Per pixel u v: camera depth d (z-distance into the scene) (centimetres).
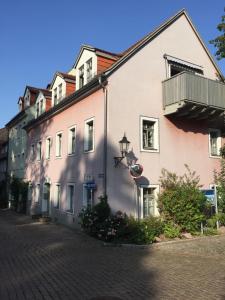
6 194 3684
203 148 1831
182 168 1722
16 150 3450
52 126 2208
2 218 2405
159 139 1650
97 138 1563
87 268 942
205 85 1645
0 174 4362
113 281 814
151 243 1320
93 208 1445
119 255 1121
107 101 1512
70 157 1883
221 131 1955
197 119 1797
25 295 709
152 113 1639
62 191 1981
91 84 1572
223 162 1856
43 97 2581
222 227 1677
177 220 1489
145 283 798
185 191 1530
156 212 1590
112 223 1356
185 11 1831
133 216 1443
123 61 1567
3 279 832
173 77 1625
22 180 2959
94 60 1748
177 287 766
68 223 1862
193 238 1436
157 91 1672
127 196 1514
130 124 1562
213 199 1689
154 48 1689
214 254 1149
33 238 1450
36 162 2544
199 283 798
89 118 1658
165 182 1608
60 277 851
